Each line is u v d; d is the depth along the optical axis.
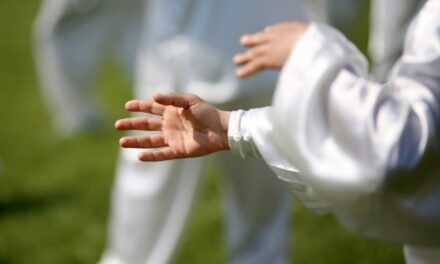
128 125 4.36
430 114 3.66
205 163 7.58
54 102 14.96
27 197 11.73
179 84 7.29
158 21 7.38
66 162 13.26
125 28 13.31
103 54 14.16
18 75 19.91
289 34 5.04
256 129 4.17
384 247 9.51
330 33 4.27
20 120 16.02
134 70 13.41
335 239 9.79
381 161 3.60
